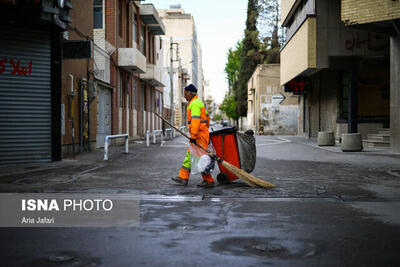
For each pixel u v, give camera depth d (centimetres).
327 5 1708
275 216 476
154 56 3353
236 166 727
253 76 4400
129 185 704
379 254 339
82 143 1405
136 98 2689
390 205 545
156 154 1384
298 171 907
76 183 723
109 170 921
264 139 2569
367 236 393
